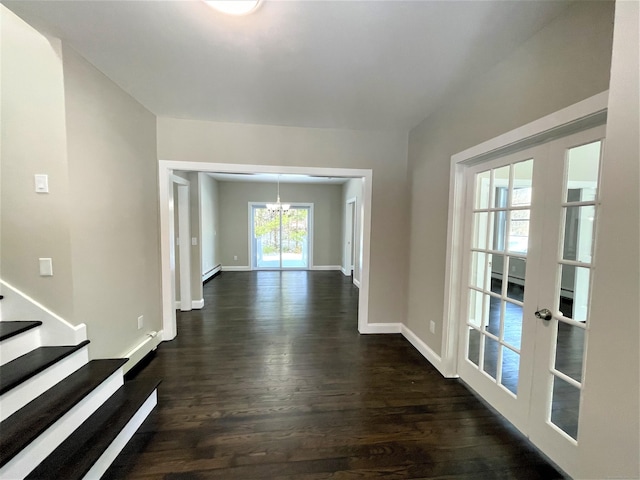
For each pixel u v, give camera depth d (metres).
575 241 1.48
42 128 1.75
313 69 2.02
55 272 1.82
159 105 2.68
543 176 1.65
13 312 1.81
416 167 3.10
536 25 1.53
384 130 3.29
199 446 1.68
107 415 1.71
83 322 1.93
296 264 8.47
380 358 2.86
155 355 2.87
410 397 2.21
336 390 2.29
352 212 7.18
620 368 0.77
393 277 3.47
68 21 1.55
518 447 1.71
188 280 4.32
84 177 1.93
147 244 2.82
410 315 3.25
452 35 1.63
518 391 1.83
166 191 3.05
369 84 2.22
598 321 0.82
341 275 7.48
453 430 1.85
